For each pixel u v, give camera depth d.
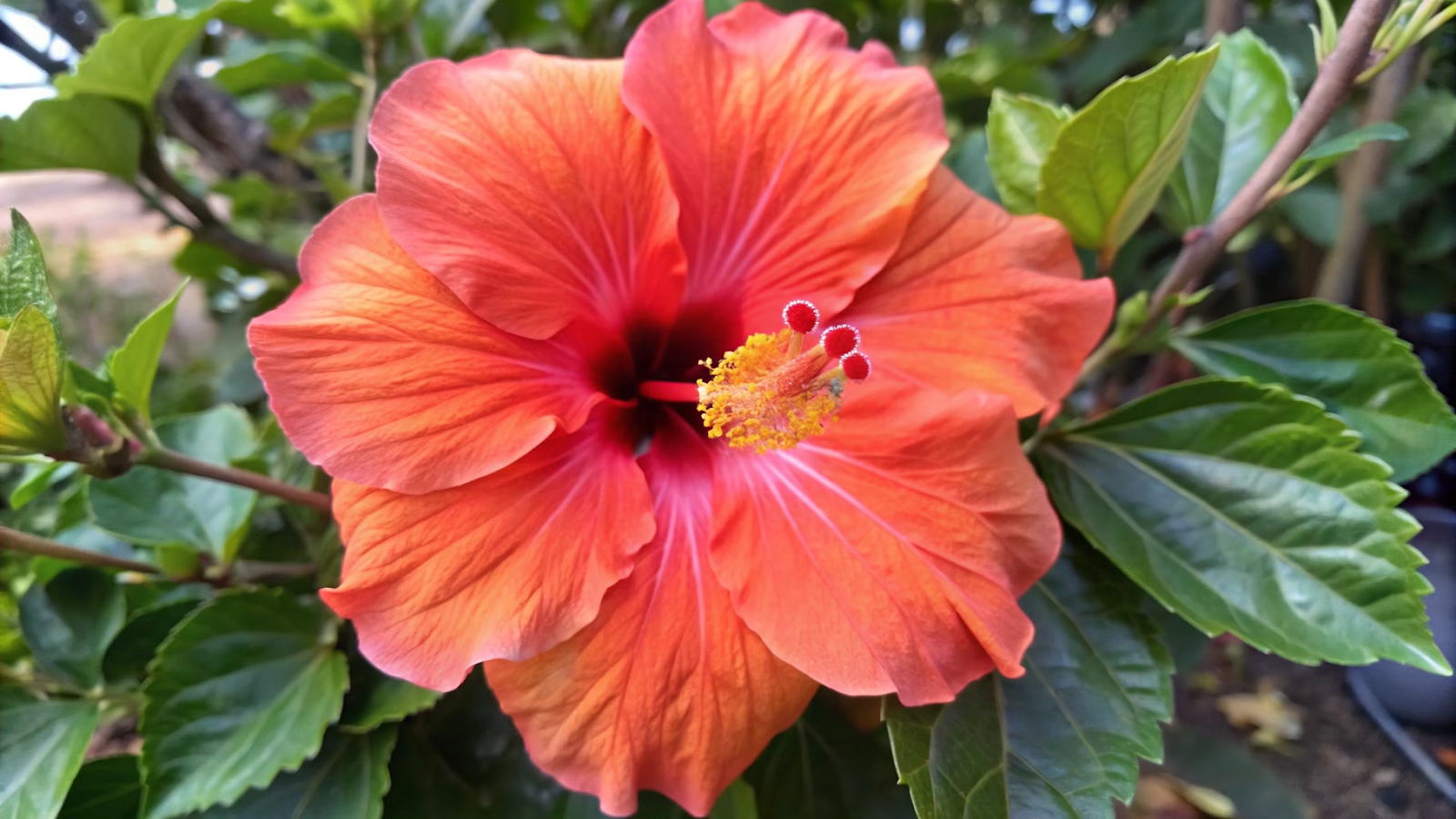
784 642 0.14
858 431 0.16
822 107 0.16
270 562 0.21
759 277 0.17
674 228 0.16
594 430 0.16
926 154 0.16
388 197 0.13
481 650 0.13
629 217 0.16
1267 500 0.16
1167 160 0.17
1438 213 0.32
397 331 0.13
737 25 0.17
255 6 0.24
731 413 0.16
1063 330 0.16
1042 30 0.36
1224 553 0.16
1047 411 0.17
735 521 0.15
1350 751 0.35
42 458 0.15
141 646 0.18
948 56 0.36
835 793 0.19
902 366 0.16
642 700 0.14
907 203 0.16
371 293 0.13
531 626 0.13
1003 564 0.15
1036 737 0.15
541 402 0.14
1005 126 0.19
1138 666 0.16
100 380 0.16
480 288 0.14
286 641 0.17
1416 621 0.15
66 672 0.18
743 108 0.16
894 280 0.17
